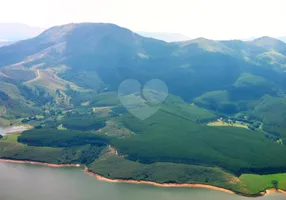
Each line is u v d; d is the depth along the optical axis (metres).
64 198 189.12
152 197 195.12
